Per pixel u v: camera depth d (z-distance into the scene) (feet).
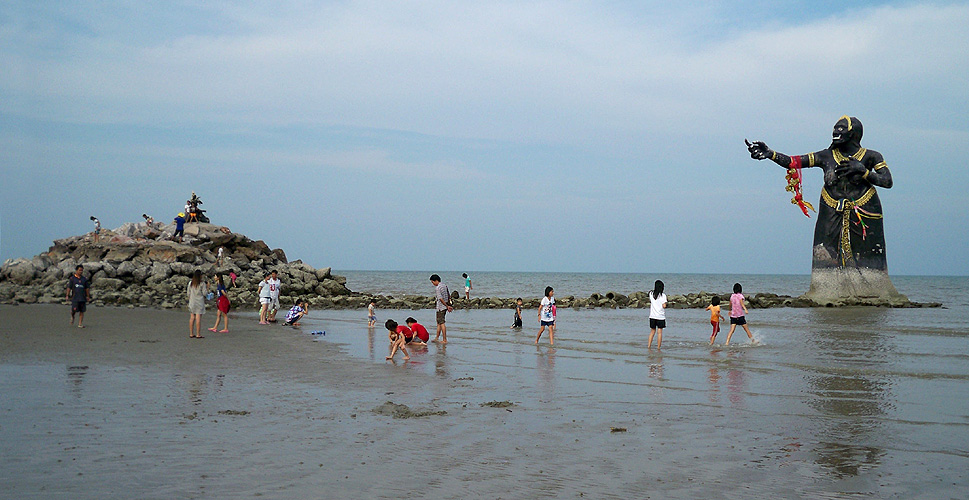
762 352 56.85
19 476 20.45
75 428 26.84
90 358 47.98
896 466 22.98
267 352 53.93
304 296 139.95
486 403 33.50
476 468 22.29
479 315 109.29
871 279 128.67
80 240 156.04
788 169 127.44
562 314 111.65
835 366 47.73
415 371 44.73
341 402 33.60
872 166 126.31
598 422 29.58
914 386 39.65
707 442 26.13
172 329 71.00
